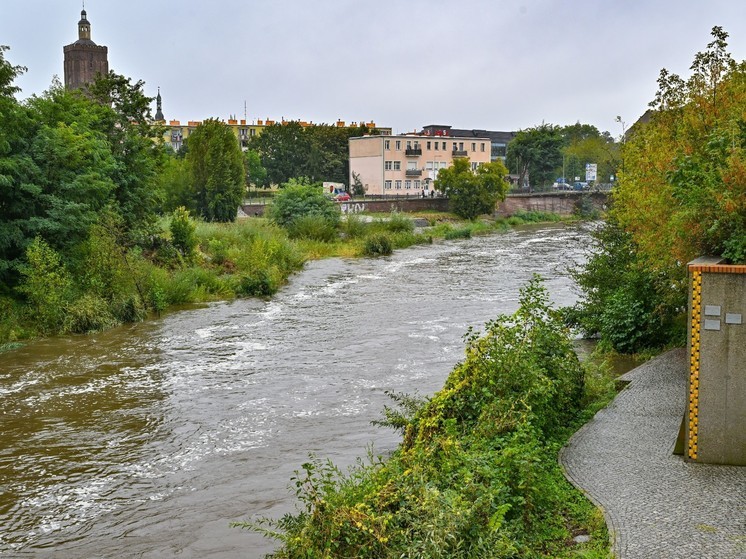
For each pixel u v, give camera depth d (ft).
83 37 578.66
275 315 96.99
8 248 90.94
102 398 60.39
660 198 55.21
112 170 112.98
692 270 34.99
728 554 25.81
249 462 46.19
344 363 70.38
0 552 35.50
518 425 34.42
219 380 65.31
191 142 217.15
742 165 42.22
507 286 119.55
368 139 363.76
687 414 35.76
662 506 30.42
